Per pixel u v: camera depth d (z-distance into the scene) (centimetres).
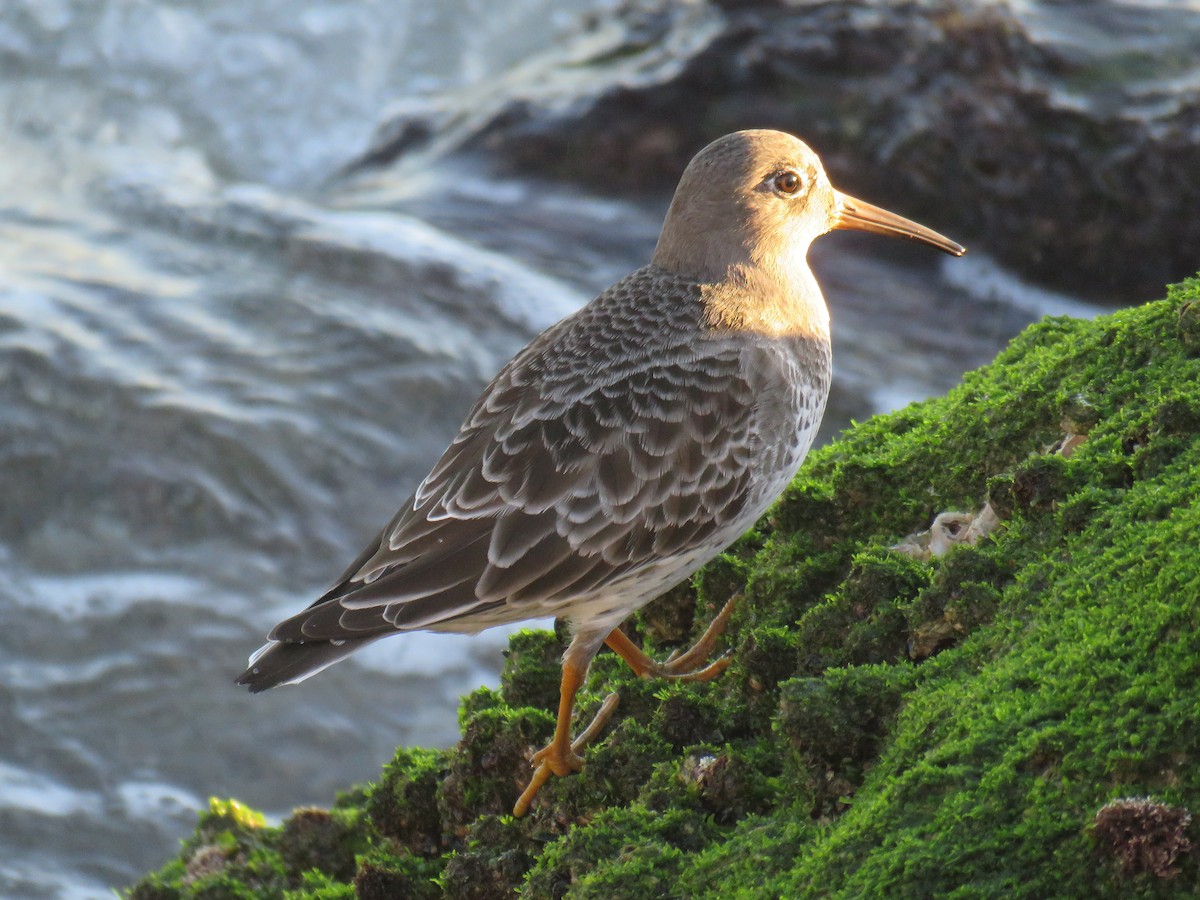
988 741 560
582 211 1805
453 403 1561
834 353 1633
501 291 1662
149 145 2300
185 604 1386
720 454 744
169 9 2503
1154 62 1766
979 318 1695
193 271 1745
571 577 723
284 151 2364
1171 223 1689
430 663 1386
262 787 1270
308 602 1399
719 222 823
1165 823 496
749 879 582
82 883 1182
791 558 779
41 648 1349
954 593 646
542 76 1955
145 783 1261
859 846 554
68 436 1488
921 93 1692
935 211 1711
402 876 722
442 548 725
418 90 2491
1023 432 754
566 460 725
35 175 2119
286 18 2548
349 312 1648
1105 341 751
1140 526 612
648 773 675
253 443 1487
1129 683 545
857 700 617
